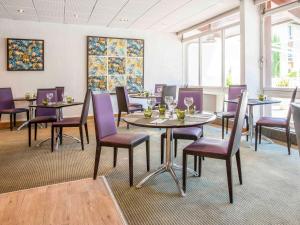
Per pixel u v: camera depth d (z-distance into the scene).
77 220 2.07
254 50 5.38
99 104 2.94
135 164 3.43
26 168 3.29
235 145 2.42
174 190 2.62
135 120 2.58
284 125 3.89
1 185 2.77
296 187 2.67
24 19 6.48
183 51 8.48
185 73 8.57
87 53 7.23
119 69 7.63
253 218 2.08
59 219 2.08
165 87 5.94
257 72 5.46
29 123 4.37
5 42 6.47
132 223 2.03
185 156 2.51
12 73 6.60
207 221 2.05
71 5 5.36
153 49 8.06
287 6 4.79
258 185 2.72
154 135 5.25
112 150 4.09
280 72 5.20
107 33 7.45
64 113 7.14
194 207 2.27
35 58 6.75
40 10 5.71
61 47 7.00
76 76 7.21
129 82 7.79
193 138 3.04
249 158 3.67
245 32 5.26
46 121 4.45
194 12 5.98
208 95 7.30
